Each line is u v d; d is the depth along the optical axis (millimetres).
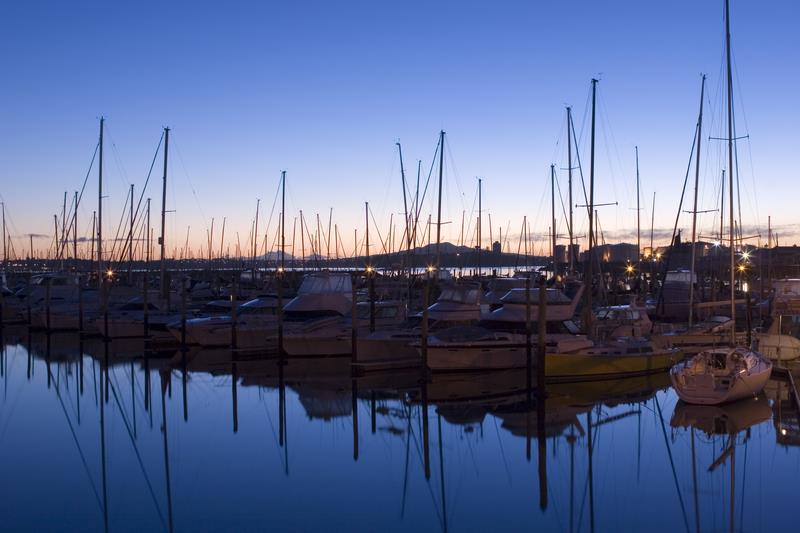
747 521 16141
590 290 34562
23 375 36781
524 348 33000
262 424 25781
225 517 16828
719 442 22562
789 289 40094
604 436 23391
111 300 57188
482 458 21281
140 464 21078
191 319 44719
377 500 17875
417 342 33625
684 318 45844
